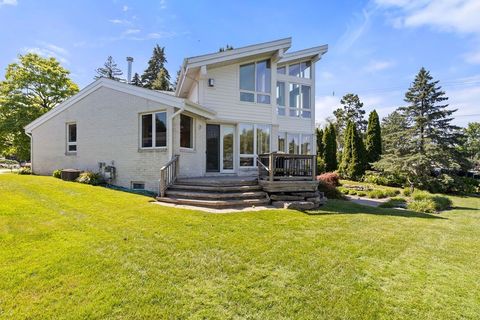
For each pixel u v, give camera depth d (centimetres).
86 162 1110
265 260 376
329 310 264
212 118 1092
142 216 584
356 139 2112
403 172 1744
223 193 796
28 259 353
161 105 908
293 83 1394
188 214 616
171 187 840
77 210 614
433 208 952
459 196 1616
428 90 1828
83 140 1125
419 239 513
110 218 561
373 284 319
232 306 267
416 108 1848
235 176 1071
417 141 1756
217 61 1046
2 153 2016
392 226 613
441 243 496
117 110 1017
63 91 1995
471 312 266
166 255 383
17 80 1822
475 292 306
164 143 906
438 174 1767
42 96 1938
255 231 511
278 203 771
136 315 247
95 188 894
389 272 354
